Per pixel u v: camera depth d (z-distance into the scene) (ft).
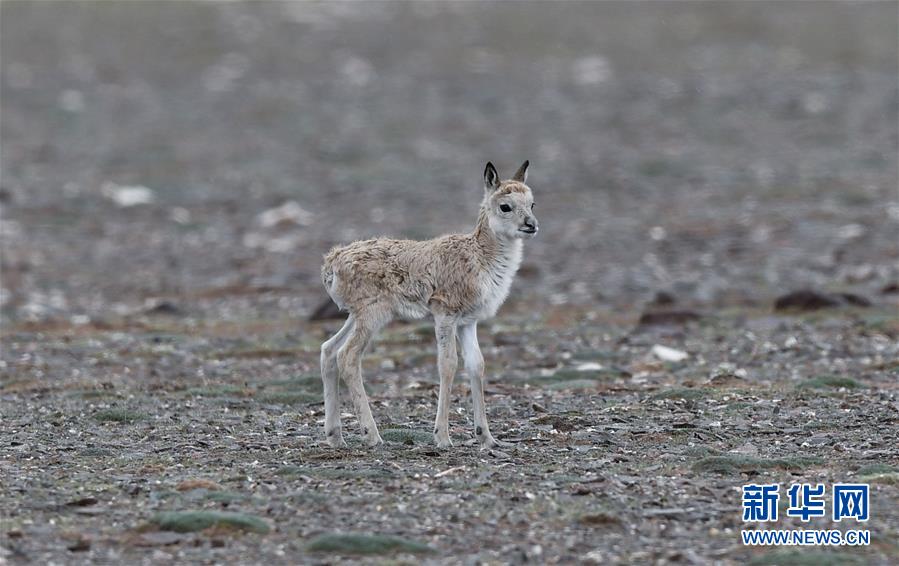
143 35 416.26
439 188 228.02
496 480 61.05
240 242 181.57
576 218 196.03
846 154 251.19
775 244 168.66
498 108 318.86
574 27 421.59
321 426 76.18
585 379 92.38
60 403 85.71
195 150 274.77
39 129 296.71
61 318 128.36
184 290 146.82
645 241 174.81
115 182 236.63
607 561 49.98
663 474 62.69
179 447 70.03
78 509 56.65
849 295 123.54
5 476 63.00
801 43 385.91
